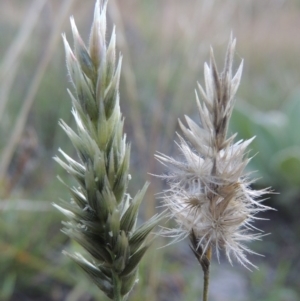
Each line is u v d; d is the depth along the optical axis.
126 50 0.19
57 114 0.26
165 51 0.25
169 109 0.27
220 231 0.06
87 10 0.30
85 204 0.06
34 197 0.21
